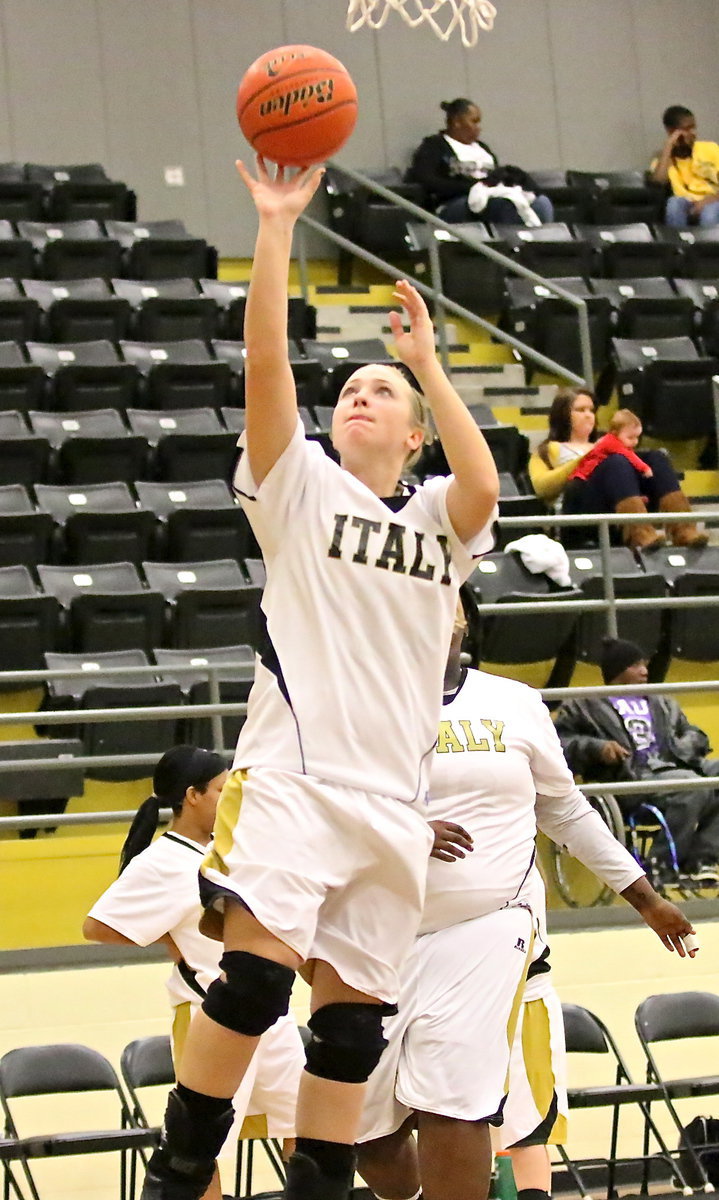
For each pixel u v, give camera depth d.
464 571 4.89
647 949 11.61
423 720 4.71
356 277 23.89
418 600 4.72
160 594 13.94
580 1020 10.38
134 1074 9.69
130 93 24.59
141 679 13.57
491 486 4.84
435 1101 5.85
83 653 13.69
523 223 23.42
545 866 12.12
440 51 26.19
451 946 6.09
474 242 19.84
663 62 27.36
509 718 6.57
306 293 22.14
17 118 24.06
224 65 25.09
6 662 13.40
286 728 4.57
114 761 11.22
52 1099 10.51
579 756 12.22
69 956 10.88
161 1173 4.57
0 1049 10.55
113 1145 9.06
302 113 4.66
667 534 16.62
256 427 4.70
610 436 16.45
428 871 6.11
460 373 20.84
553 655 14.23
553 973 11.43
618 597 14.77
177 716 11.00
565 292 19.42
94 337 19.47
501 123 26.38
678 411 20.30
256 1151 10.74
